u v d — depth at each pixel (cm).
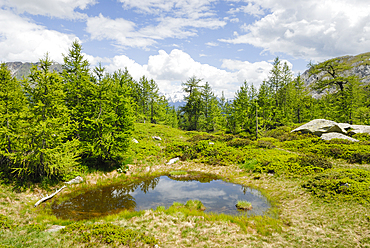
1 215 968
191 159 2620
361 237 785
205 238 857
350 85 3941
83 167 1881
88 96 2081
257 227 959
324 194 1213
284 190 1452
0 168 1400
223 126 5072
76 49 2403
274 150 2520
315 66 4184
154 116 5559
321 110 5175
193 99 5856
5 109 1435
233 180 1861
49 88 1492
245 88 4306
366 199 1057
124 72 4797
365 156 1762
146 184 1800
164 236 873
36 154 1396
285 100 4928
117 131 2041
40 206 1256
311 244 780
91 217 1123
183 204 1305
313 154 2145
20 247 705
